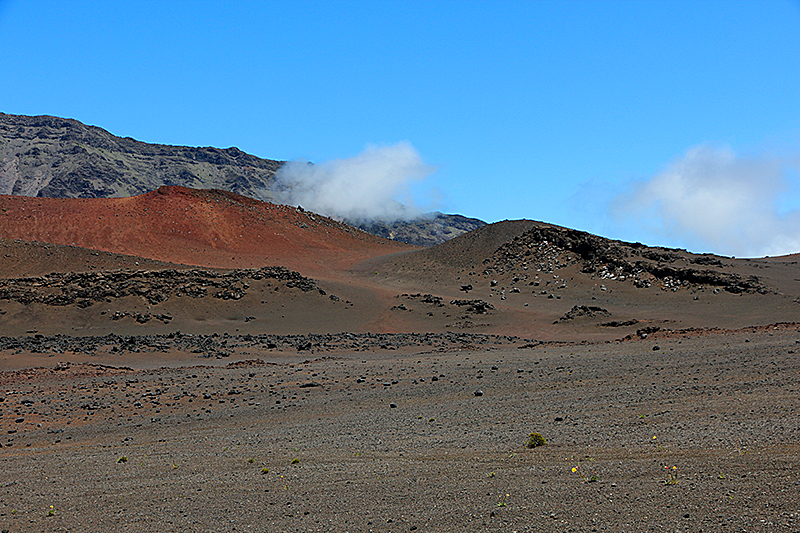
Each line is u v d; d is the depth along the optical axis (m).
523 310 99.81
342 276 145.62
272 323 86.94
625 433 18.61
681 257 122.50
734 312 86.94
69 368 48.12
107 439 26.06
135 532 12.99
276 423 27.39
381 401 31.47
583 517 11.64
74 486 17.06
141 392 37.84
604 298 106.62
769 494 11.50
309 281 105.19
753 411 19.75
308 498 14.30
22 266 111.38
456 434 21.17
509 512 12.27
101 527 13.45
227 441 23.25
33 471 19.55
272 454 19.81
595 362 39.50
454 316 93.94
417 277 138.75
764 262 129.00
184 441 24.11
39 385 40.53
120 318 83.56
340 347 64.62
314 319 90.12
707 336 50.31
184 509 14.24
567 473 14.48
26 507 15.21
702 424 18.64
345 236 196.50
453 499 13.34
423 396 32.09
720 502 11.51
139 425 28.92
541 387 31.77
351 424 25.30
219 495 15.16
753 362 32.41
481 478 14.77
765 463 13.33
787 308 85.50
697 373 31.00
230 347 63.62
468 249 150.75
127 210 175.62
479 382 35.31
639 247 131.00
